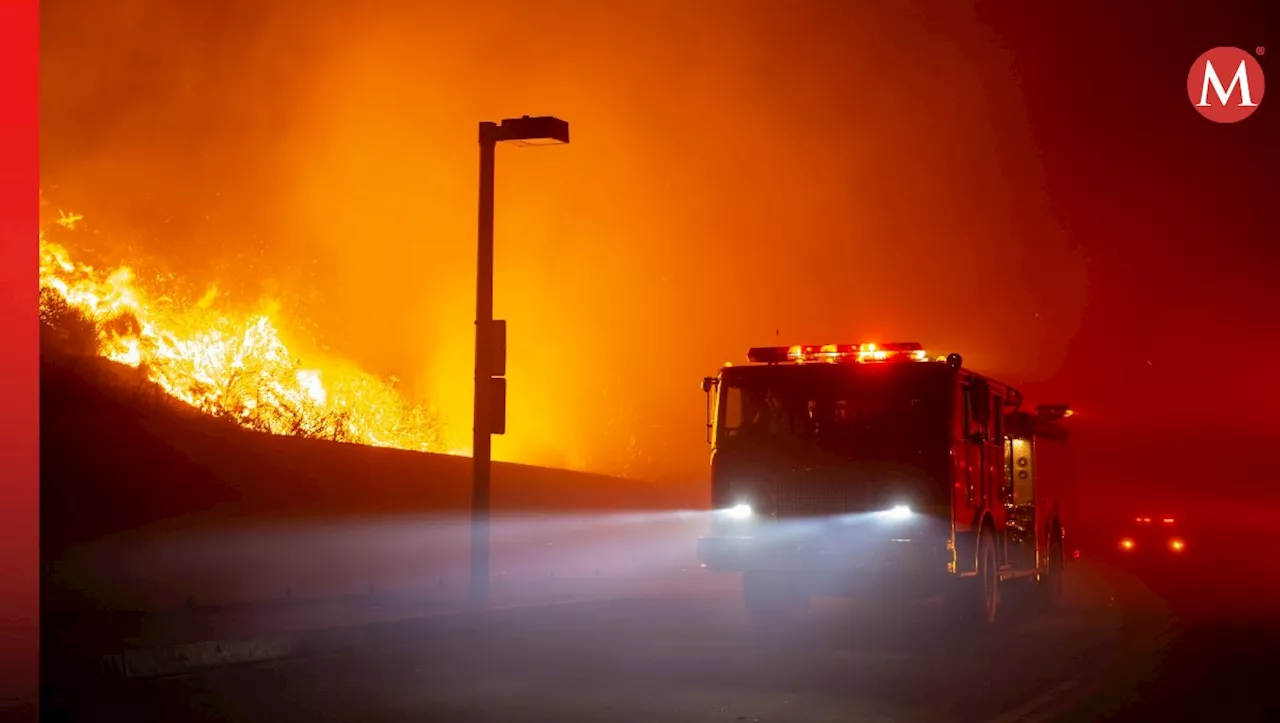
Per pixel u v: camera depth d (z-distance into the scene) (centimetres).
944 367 1825
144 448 2678
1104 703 1273
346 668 1498
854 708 1230
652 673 1468
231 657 1502
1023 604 2203
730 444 1888
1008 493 2106
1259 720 1186
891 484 1814
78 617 1662
